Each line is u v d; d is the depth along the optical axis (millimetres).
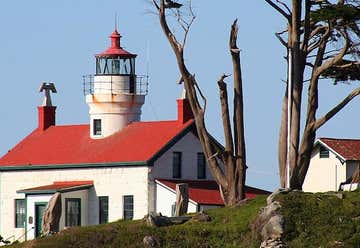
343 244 137125
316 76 158125
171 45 162500
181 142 199125
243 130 161500
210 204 190875
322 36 160125
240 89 161625
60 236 147375
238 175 160875
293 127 157750
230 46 161000
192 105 163375
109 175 198875
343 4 154750
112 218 197750
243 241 141875
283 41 158750
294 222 140625
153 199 195125
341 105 157375
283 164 158500
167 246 143000
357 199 143875
